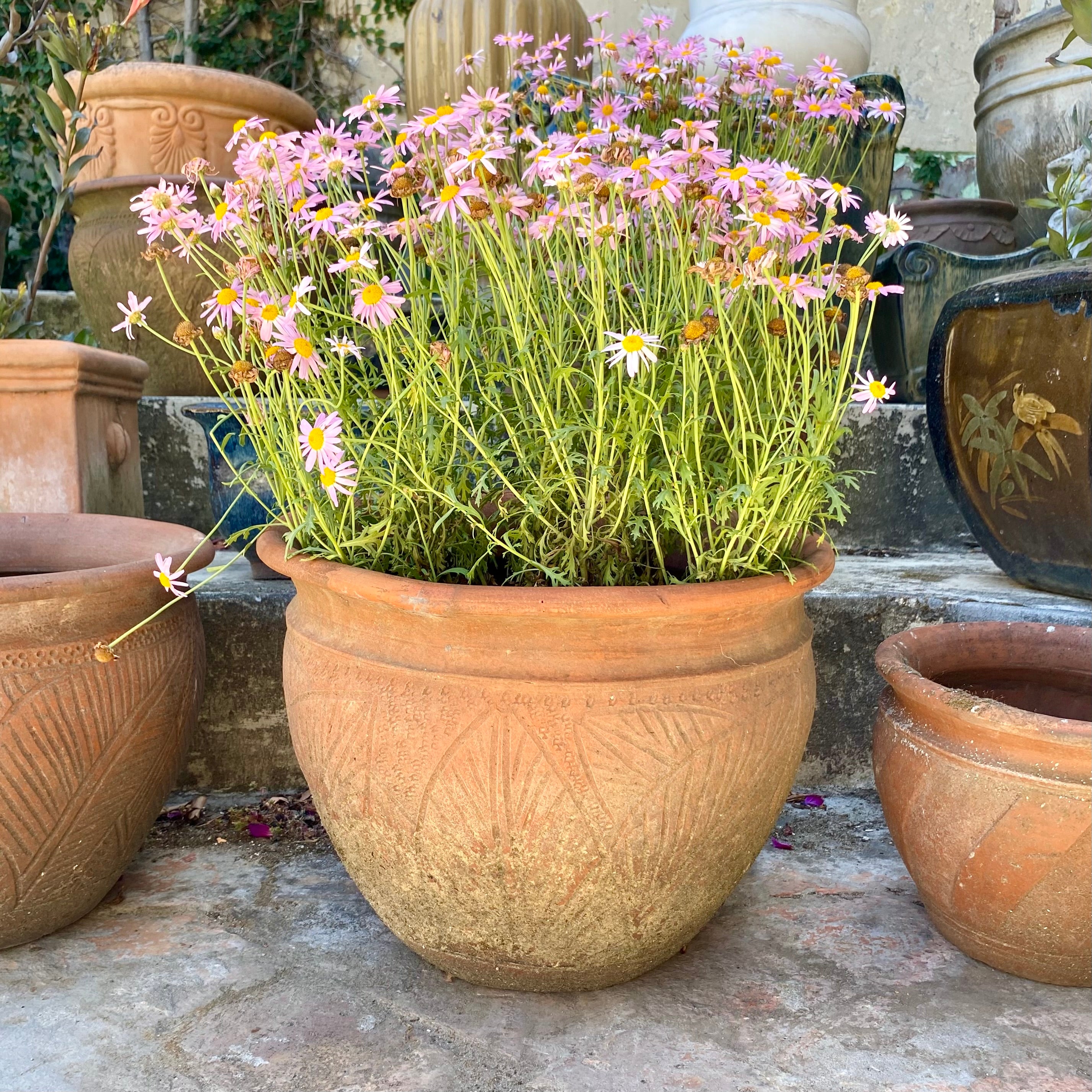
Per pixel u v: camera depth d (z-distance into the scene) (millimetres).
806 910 1258
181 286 2268
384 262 1304
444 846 932
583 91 1540
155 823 1465
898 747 1134
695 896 1002
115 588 1071
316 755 1000
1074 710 1319
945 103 4473
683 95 1590
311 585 994
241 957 1128
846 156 2373
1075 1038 996
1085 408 1491
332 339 979
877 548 2234
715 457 1046
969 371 1696
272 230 1016
